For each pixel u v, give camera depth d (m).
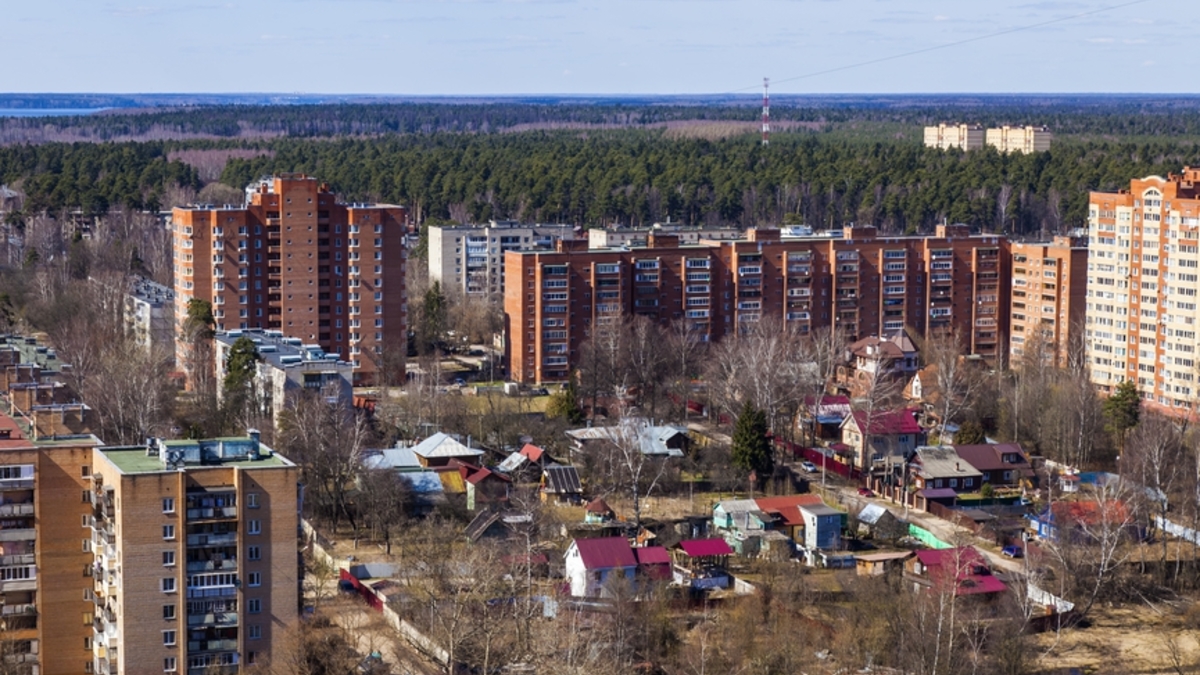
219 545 192.25
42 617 199.12
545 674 194.12
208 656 193.12
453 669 198.75
